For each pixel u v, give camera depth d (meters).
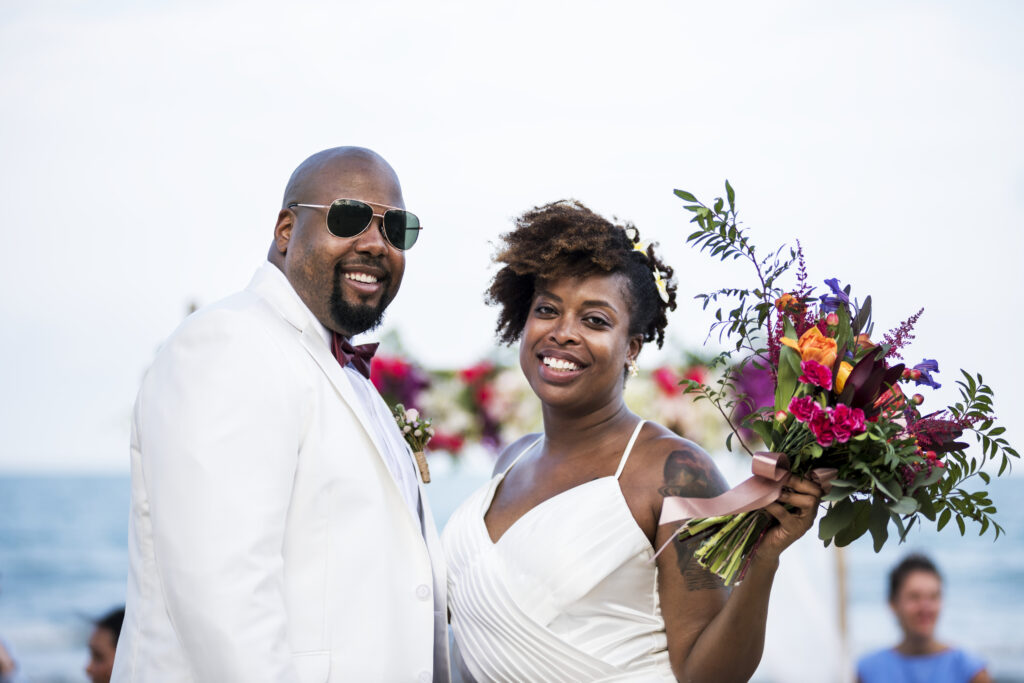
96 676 5.41
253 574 2.56
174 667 2.68
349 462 2.83
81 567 31.78
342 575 2.76
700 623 2.88
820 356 2.53
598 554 2.93
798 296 2.69
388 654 2.76
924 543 25.88
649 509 2.98
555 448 3.26
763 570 2.67
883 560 24.45
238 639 2.50
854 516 2.55
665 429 3.17
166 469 2.62
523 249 3.17
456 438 5.35
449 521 3.40
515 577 3.01
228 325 2.76
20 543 33.69
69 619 26.12
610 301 3.12
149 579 2.79
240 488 2.60
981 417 2.56
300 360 2.86
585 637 2.93
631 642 2.93
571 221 3.17
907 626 7.26
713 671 2.79
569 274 3.12
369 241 2.96
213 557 2.54
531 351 3.18
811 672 6.79
